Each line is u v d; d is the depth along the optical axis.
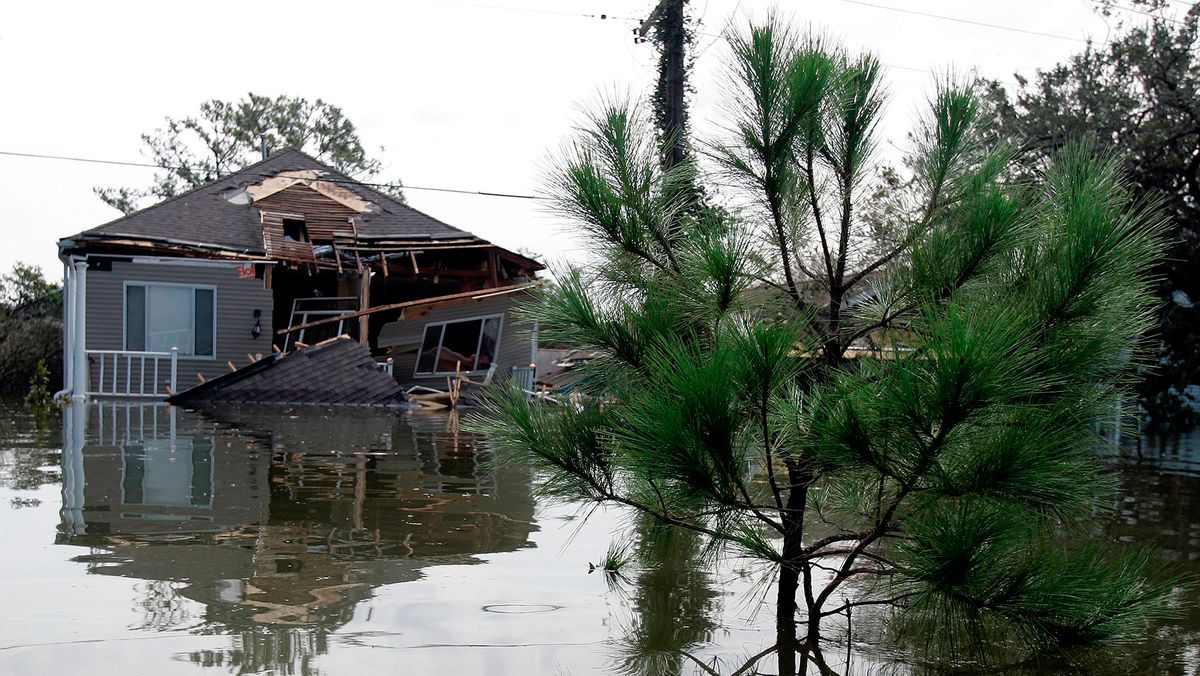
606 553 5.54
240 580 4.68
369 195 22.34
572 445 4.13
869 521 4.27
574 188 4.38
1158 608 3.70
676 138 4.59
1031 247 3.89
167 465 8.65
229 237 20.41
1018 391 3.19
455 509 6.77
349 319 21.05
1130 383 3.76
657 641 3.97
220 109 40.31
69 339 20.02
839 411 3.44
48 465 8.55
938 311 3.62
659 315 4.12
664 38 16.20
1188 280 23.22
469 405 18.14
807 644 4.01
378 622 4.07
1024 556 3.64
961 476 3.34
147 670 3.41
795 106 4.18
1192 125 22.92
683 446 3.52
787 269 4.35
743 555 3.95
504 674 3.50
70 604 4.20
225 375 17.11
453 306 21.12
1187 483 10.15
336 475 8.29
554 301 4.24
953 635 3.86
